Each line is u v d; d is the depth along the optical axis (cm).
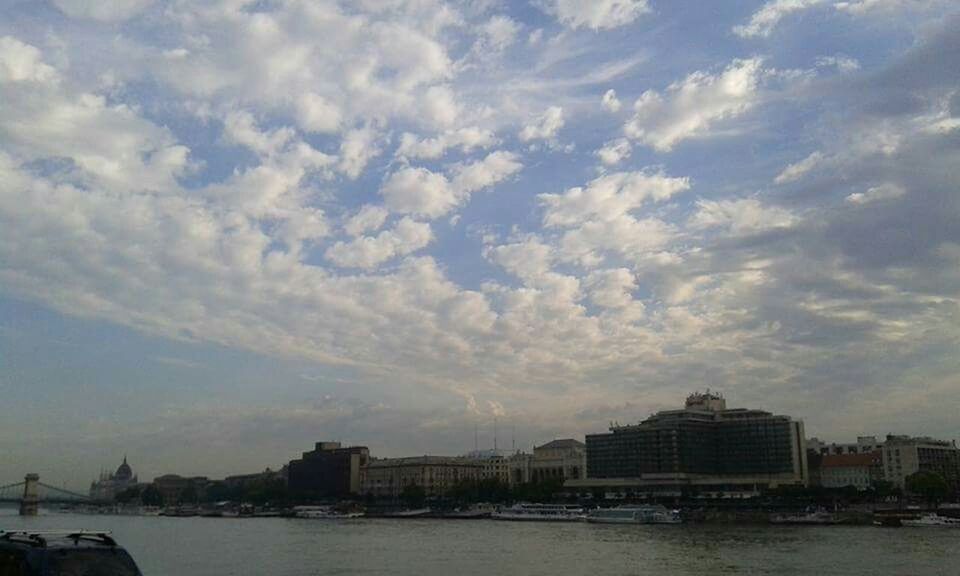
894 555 13925
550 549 15862
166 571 11319
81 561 3120
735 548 15738
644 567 12069
